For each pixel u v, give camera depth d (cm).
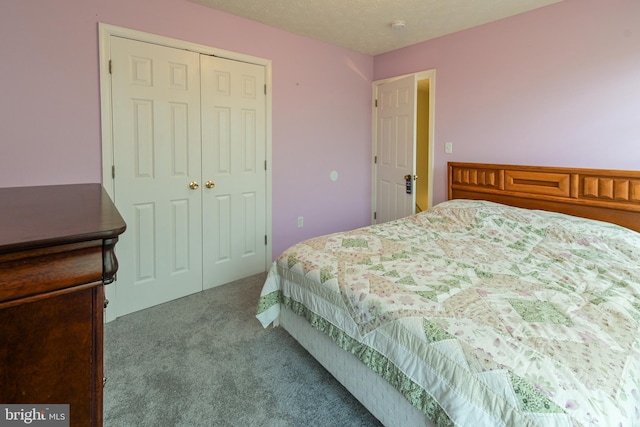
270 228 336
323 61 356
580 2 248
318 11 277
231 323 245
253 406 167
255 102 310
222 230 304
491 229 246
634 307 140
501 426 95
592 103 248
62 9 213
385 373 134
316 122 359
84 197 141
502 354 108
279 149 333
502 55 292
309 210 366
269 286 207
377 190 411
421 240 231
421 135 468
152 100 253
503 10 273
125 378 185
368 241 224
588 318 130
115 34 232
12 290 68
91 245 76
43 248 70
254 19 296
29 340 71
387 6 267
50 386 74
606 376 99
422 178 477
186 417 159
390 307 140
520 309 135
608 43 238
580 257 195
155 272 269
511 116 291
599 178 240
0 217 92
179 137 269
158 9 249
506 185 292
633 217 228
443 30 317
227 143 297
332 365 171
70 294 75
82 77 223
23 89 205
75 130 223
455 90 328
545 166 270
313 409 165
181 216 278
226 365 198
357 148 402
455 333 120
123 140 243
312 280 178
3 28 197
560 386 95
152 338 225
